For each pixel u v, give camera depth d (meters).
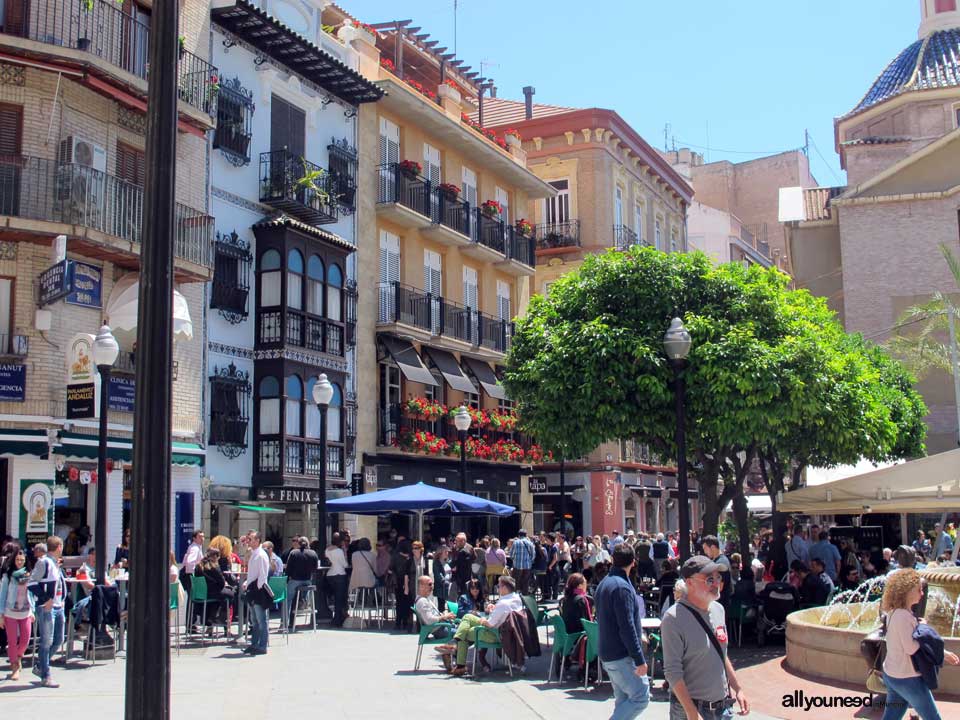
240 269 24.45
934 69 44.50
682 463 14.73
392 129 32.19
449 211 33.91
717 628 7.92
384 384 30.34
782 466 22.95
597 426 17.28
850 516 36.00
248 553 20.91
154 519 5.91
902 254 38.84
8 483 18.14
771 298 17.77
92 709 10.55
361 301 29.58
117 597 14.49
